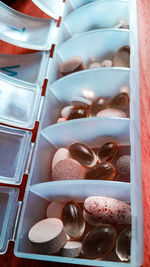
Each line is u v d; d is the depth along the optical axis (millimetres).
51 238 98
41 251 101
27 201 111
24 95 144
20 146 132
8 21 166
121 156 125
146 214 112
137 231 90
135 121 115
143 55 162
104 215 100
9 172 124
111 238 96
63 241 102
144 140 132
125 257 93
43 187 111
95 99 139
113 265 87
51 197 122
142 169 125
